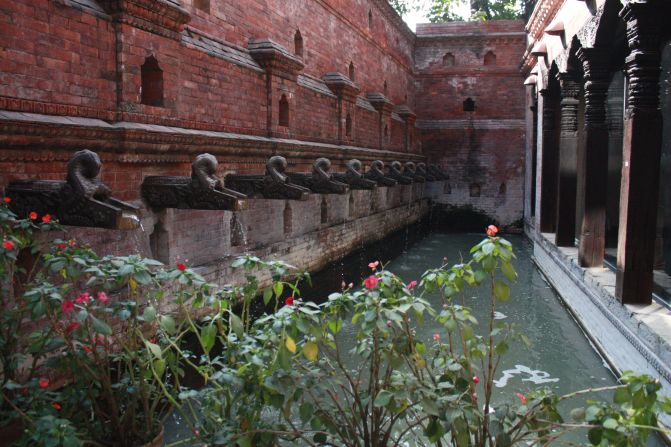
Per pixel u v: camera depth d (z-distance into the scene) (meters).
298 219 11.48
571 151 11.66
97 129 5.58
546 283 13.05
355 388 3.41
